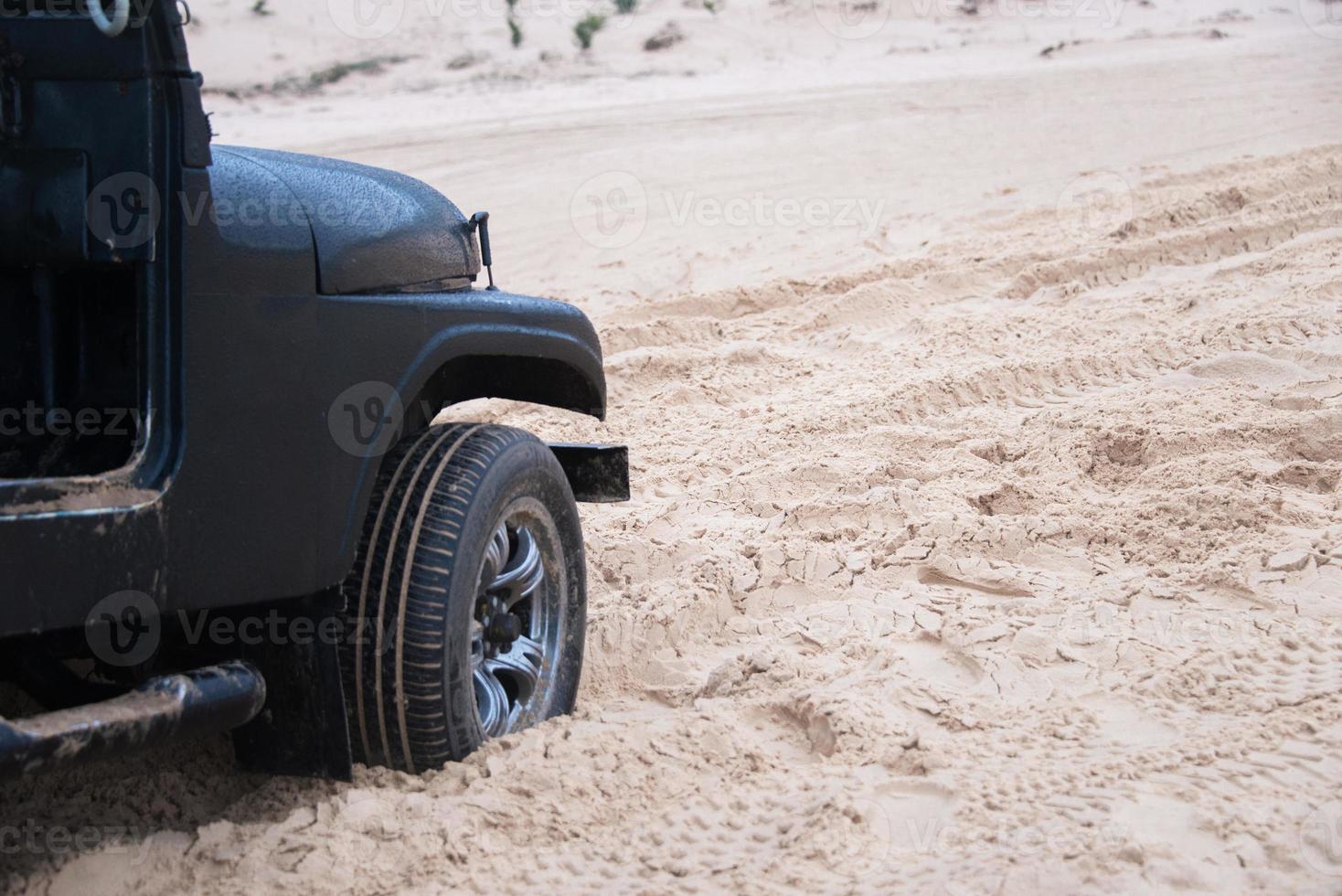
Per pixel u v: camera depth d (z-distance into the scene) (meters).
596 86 26.12
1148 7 34.69
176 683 2.85
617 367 7.96
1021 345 8.23
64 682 3.13
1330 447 6.09
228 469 2.95
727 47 30.28
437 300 3.47
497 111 22.75
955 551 5.19
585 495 4.55
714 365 8.17
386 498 3.38
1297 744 3.55
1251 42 30.55
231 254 2.94
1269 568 4.82
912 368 7.89
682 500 5.95
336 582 3.20
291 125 21.70
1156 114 19.78
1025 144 17.67
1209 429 6.30
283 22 28.28
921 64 29.08
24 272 3.13
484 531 3.44
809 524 5.54
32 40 2.80
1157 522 5.34
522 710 3.79
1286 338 7.80
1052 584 4.90
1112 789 3.37
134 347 3.10
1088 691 4.02
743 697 4.09
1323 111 19.28
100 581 2.71
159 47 2.80
